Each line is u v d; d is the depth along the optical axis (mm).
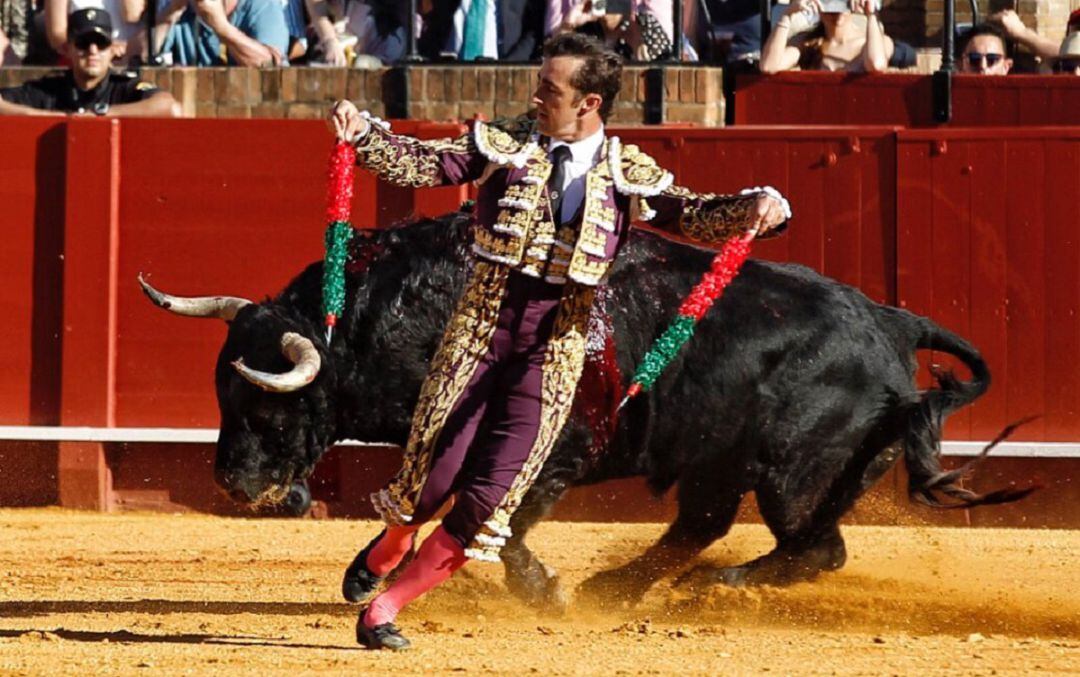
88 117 27719
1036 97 29562
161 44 31938
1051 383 27000
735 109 30234
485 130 13672
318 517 27484
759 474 17953
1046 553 23281
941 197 27094
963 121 29734
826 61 30641
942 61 30203
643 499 26891
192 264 27719
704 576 18359
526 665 13805
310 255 27625
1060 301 26984
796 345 17828
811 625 17109
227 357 16766
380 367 16953
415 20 31000
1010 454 26859
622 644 15211
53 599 18297
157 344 27797
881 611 17891
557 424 13719
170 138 27719
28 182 27922
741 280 18016
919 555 22766
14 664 13633
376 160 13461
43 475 27969
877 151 27172
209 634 15734
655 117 29875
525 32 31406
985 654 14797
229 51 31766
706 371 17672
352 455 27438
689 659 14305
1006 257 27031
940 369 18578
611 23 31031
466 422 13664
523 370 13641
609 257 13648
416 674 13352
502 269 13555
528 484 13711
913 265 27156
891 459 18281
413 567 14148
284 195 27609
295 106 30812
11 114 28375
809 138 27219
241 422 16750
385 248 17125
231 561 21859
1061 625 17391
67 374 27781
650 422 17703
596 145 13664
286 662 13844
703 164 27344
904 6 33406
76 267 27766
